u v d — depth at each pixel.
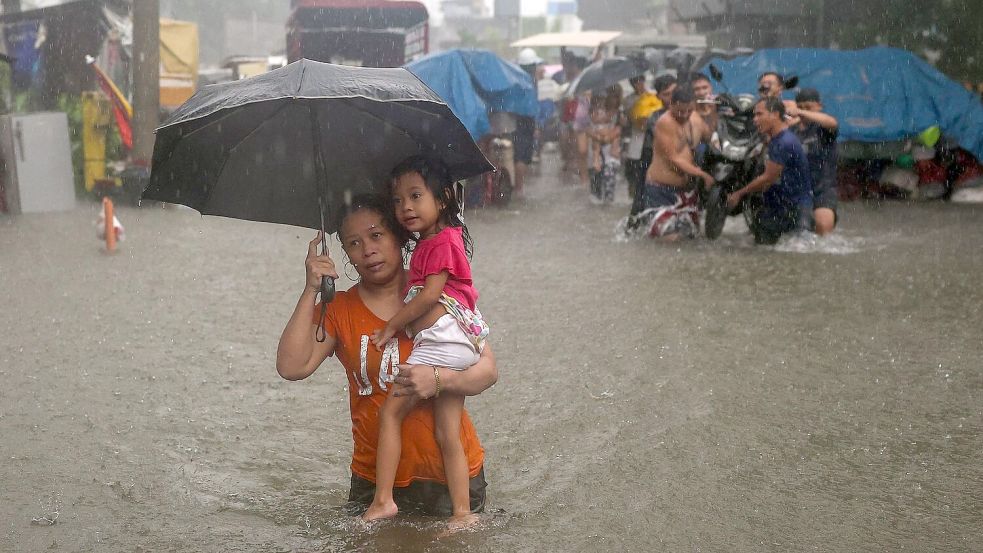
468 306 4.04
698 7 27.17
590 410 5.83
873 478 4.78
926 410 5.80
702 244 12.33
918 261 10.92
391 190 3.97
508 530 4.15
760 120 11.85
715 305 8.67
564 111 23.70
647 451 5.15
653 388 6.23
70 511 4.38
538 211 16.28
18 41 24.12
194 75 31.14
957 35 20.59
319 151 3.98
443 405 4.05
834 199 12.41
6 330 7.74
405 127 4.04
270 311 8.55
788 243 12.14
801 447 5.20
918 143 17.17
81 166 18.36
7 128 15.85
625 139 18.20
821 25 23.38
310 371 4.07
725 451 5.14
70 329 7.79
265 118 3.99
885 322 8.00
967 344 7.30
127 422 5.62
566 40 35.00
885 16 21.52
